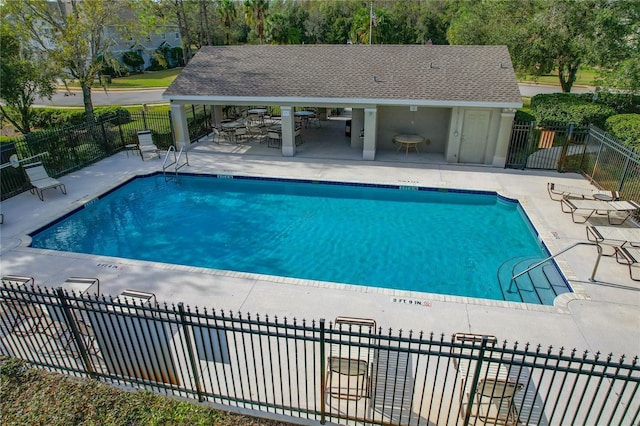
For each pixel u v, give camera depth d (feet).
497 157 53.72
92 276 29.99
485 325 24.30
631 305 26.00
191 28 157.38
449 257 35.09
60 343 21.81
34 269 30.91
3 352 21.58
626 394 18.99
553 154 55.72
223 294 27.71
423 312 25.49
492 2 85.56
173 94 59.93
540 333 23.57
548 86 133.39
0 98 64.34
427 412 17.88
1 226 38.40
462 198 46.98
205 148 64.54
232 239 38.81
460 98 52.06
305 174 52.19
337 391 18.80
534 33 75.61
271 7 190.49
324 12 193.06
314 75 60.34
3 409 15.34
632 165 38.65
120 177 51.70
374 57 62.80
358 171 53.26
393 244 37.50
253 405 17.92
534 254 35.01
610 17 64.85
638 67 59.21
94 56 69.41
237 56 67.97
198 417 15.34
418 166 54.95
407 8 180.65
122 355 18.63
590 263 30.99
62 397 15.87
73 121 81.20
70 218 42.27
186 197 48.65
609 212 39.06
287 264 34.53
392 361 20.84
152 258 35.70
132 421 14.90
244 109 88.63
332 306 26.27
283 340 22.75
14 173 45.55
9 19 61.98
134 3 70.23
